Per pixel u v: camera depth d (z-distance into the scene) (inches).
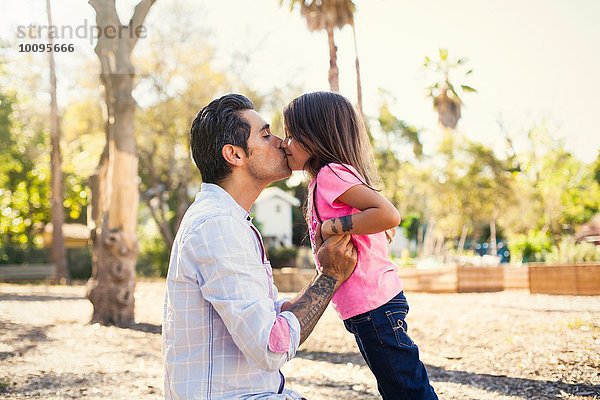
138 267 1251.2
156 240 1293.1
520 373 202.4
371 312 95.5
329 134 95.9
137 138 1067.3
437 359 239.0
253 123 82.8
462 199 1467.8
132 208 403.9
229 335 74.8
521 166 1322.6
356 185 89.9
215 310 74.7
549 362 212.8
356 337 100.1
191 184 1270.9
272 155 83.6
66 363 257.4
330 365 246.4
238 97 84.0
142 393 200.1
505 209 1444.4
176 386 74.3
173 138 1071.0
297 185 1717.5
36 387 209.6
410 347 96.9
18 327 381.1
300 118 96.7
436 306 438.9
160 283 897.5
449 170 1494.8
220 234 73.7
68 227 1574.8
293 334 74.3
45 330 366.9
